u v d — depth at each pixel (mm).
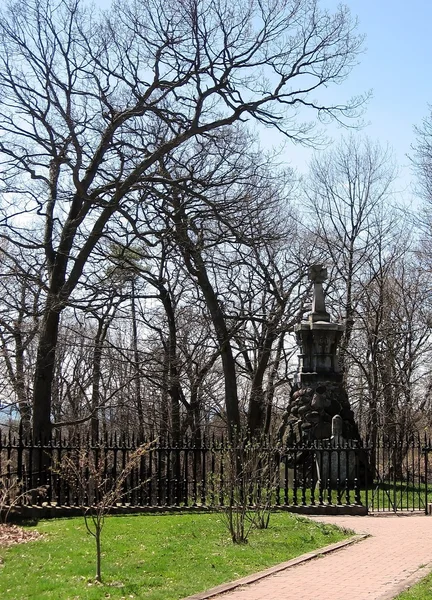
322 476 19906
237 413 28828
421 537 14344
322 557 12227
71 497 17547
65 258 22703
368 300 38125
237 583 10195
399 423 34344
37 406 21781
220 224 26141
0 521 15414
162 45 23312
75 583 10328
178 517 16172
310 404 23406
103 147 22516
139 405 32625
